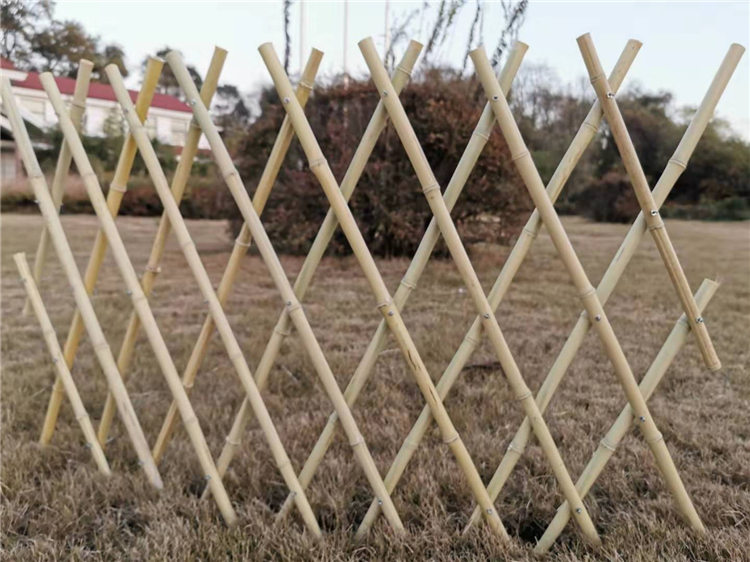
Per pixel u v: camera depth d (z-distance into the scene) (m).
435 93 6.86
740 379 3.14
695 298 1.51
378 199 7.10
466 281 1.51
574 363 3.45
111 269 7.09
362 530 1.72
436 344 3.79
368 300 5.42
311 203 7.35
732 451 2.25
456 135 6.71
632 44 1.37
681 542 1.61
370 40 1.45
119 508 1.90
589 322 1.52
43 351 3.74
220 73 1.65
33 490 1.94
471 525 1.71
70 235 10.05
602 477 2.05
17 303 5.14
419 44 1.45
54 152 15.31
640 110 16.98
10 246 8.69
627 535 1.65
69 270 1.93
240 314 4.88
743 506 1.82
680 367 3.36
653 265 7.55
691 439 2.37
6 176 16.88
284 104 1.52
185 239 1.73
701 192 16.86
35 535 1.74
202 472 2.11
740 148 16.70
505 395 2.87
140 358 3.57
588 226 14.55
